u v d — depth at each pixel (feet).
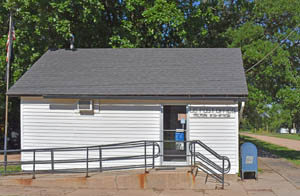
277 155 73.36
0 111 64.64
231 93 42.06
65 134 45.42
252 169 42.09
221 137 43.42
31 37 61.57
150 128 44.52
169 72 48.01
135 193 35.81
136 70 49.08
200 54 52.54
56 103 45.57
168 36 70.95
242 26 67.92
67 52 55.42
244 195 34.99
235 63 49.39
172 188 37.88
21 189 37.37
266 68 61.31
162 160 44.01
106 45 69.72
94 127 45.14
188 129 43.80
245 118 73.77
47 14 59.72
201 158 43.11
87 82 46.52
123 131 44.83
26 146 45.75
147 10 62.64
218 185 39.09
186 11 68.74
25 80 47.55
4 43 60.08
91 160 42.29
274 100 64.28
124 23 65.26
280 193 35.81
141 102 44.70
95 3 60.08
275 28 68.54
